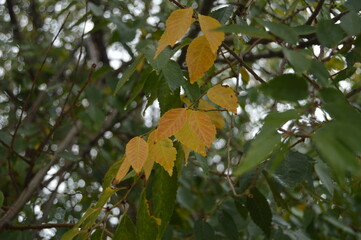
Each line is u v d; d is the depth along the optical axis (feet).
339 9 4.93
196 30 5.35
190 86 4.21
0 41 8.00
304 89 3.45
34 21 9.48
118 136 8.38
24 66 8.11
